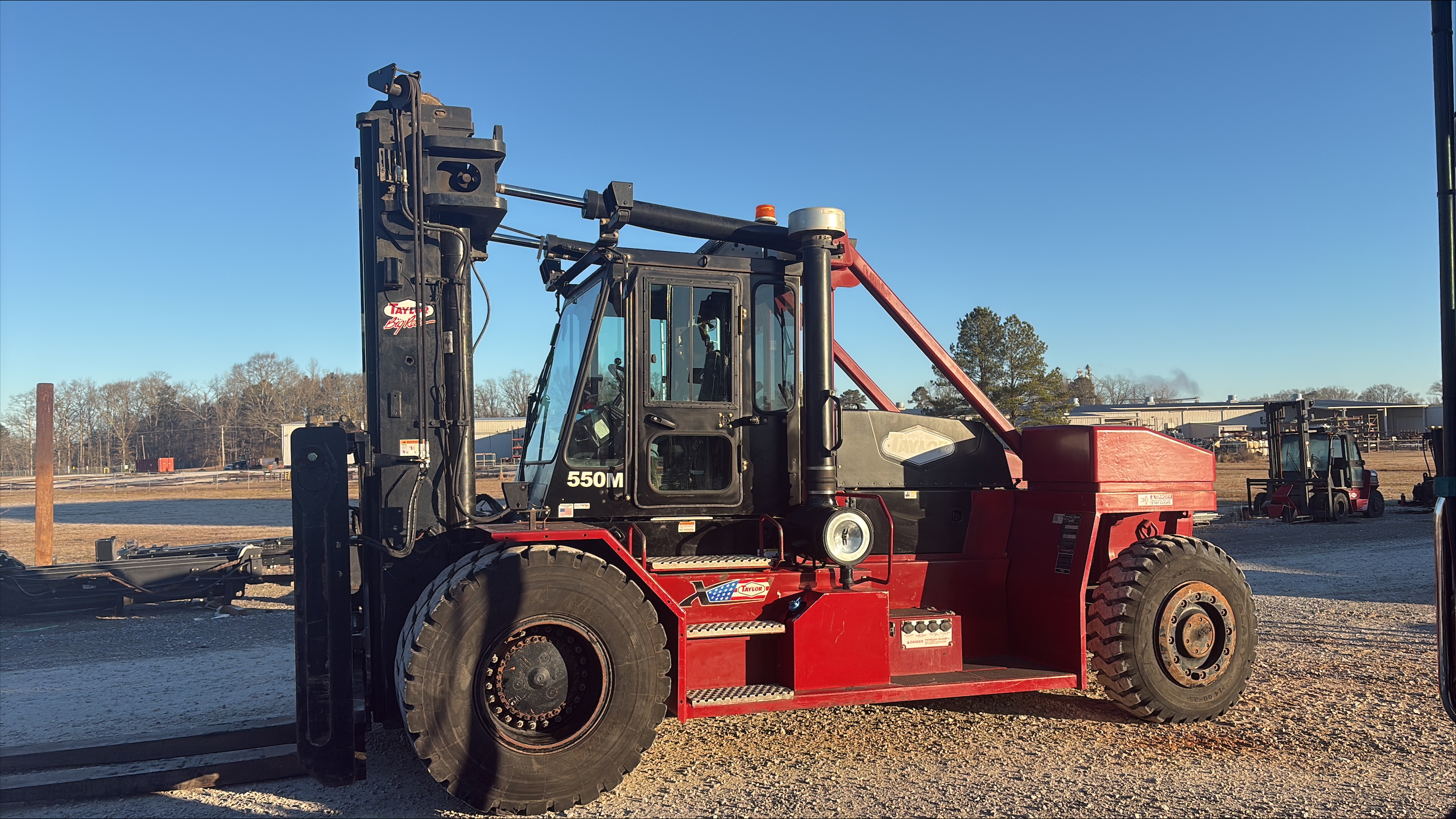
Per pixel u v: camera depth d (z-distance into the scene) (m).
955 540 5.97
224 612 10.00
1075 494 5.71
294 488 4.24
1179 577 5.52
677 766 4.71
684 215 5.30
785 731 5.29
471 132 4.93
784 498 5.30
